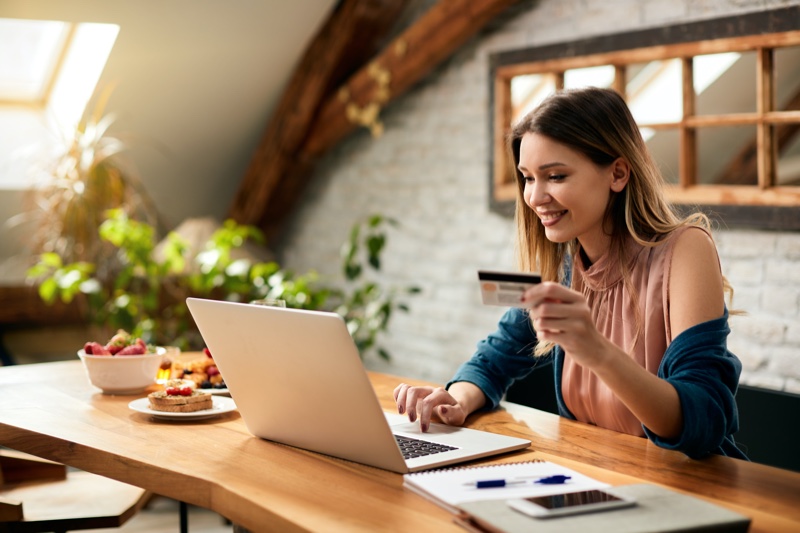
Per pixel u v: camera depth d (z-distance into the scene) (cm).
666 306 165
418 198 468
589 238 178
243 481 137
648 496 118
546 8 390
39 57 475
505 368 198
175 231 558
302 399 148
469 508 113
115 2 403
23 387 224
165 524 367
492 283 133
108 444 163
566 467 143
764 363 321
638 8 353
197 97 481
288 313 140
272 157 514
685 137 340
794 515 121
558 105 163
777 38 304
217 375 219
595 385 178
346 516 119
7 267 508
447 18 405
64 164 452
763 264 321
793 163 504
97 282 456
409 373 479
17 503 192
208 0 420
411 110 470
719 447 162
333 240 532
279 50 470
